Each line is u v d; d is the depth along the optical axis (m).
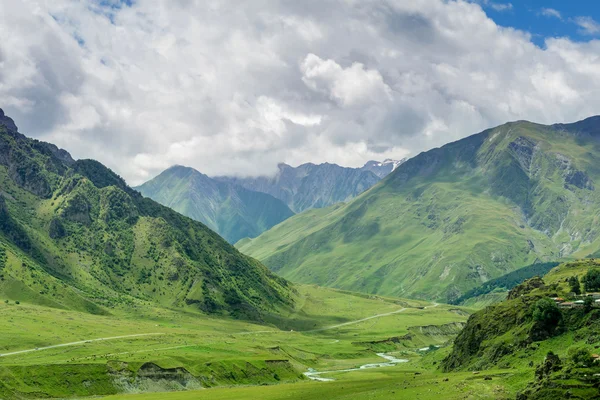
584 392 119.75
